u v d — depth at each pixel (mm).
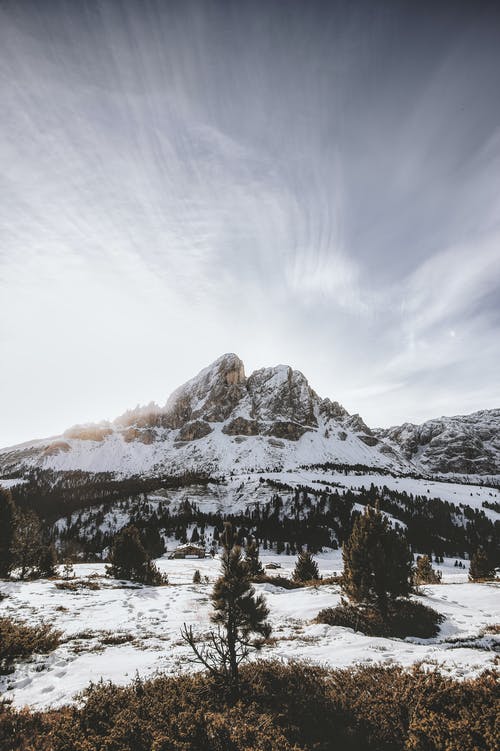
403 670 10820
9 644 12320
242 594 10312
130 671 11617
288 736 7141
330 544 139000
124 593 28219
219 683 9344
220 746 6559
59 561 52844
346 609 20844
